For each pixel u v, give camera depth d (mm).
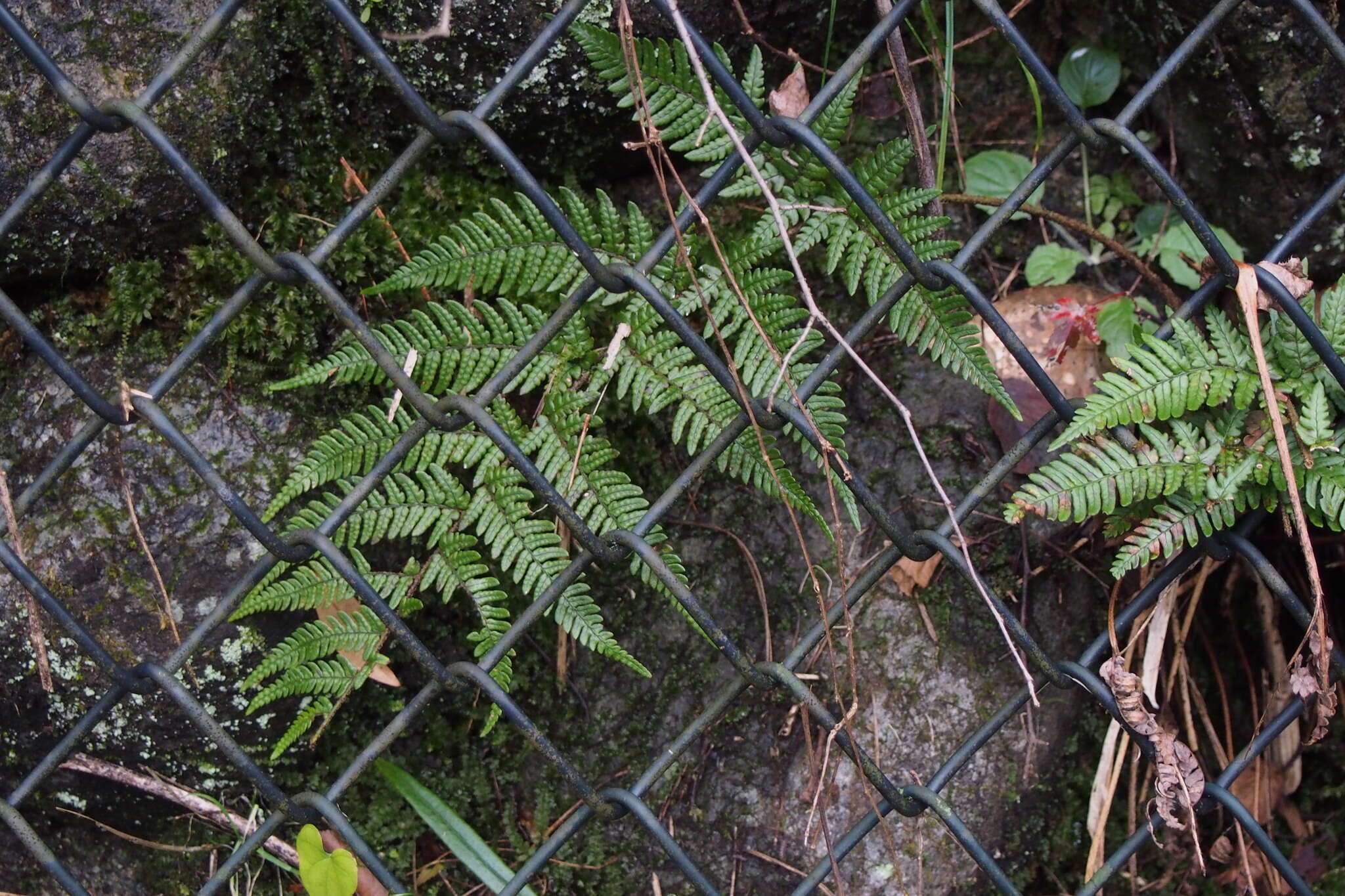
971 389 1964
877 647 1926
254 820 1885
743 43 1878
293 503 1767
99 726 1784
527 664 1990
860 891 1879
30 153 1649
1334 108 1751
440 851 2000
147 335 1825
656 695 1983
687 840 1954
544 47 1367
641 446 1987
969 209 2049
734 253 1600
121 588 1728
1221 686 2021
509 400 1891
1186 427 1472
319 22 1792
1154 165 1393
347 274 1862
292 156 1873
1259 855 2020
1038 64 1398
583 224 1590
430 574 1625
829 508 1954
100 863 1959
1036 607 1942
